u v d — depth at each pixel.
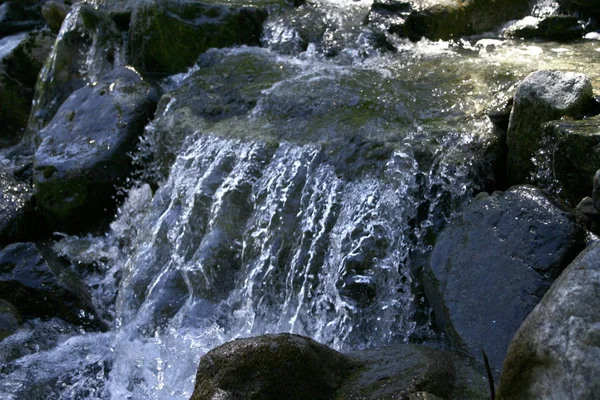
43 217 6.20
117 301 5.43
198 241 5.20
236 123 5.46
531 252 3.89
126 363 4.84
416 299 4.39
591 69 5.32
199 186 5.21
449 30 6.46
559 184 4.20
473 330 3.88
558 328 2.78
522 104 4.47
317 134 5.00
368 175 4.65
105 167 5.99
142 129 6.15
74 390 4.65
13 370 4.83
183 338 4.82
